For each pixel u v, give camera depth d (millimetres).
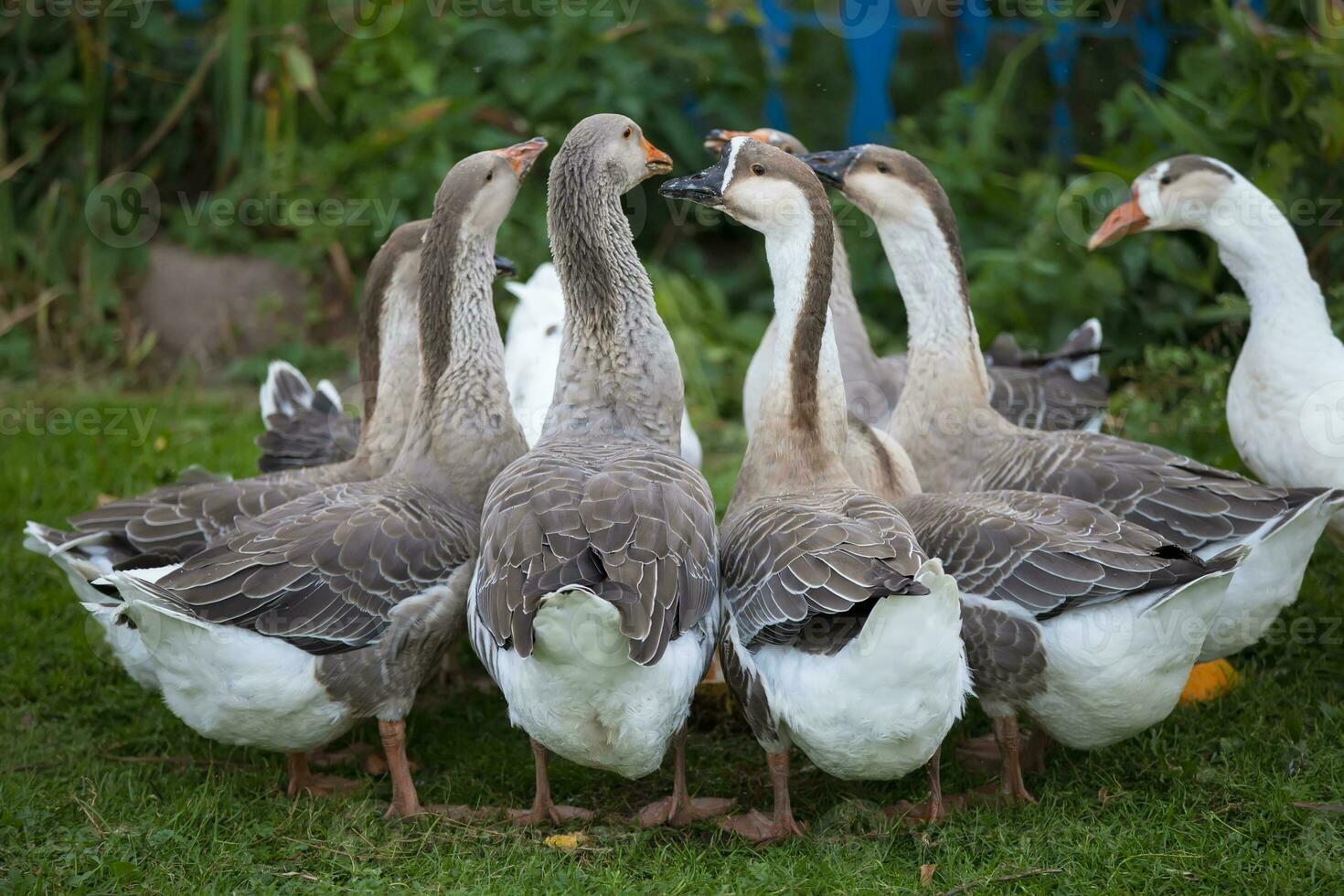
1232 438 6957
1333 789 5453
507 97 11969
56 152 12422
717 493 9164
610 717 4852
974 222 11125
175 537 6176
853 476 6391
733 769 6148
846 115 12383
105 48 12234
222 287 12094
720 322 11672
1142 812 5453
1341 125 8836
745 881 5012
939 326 6910
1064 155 11914
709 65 12086
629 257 6004
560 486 5207
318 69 12398
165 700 5441
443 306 6195
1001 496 5797
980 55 12539
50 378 11484
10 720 6504
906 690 4672
